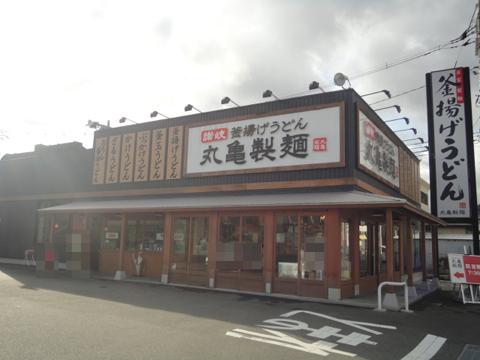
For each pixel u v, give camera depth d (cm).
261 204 1213
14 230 2162
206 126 1552
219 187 1481
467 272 1231
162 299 1083
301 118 1345
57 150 2042
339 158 1261
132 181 1728
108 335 687
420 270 1975
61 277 1543
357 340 721
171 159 1630
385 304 1031
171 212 1448
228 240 1328
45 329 711
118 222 1708
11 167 2245
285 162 1352
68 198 1950
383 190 1559
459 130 1547
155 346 632
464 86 1555
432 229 1773
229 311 938
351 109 1277
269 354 616
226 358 587
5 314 821
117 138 1809
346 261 1194
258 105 1445
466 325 880
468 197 1517
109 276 1586
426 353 657
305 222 1205
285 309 983
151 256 1586
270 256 1238
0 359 545
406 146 1988
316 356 617
